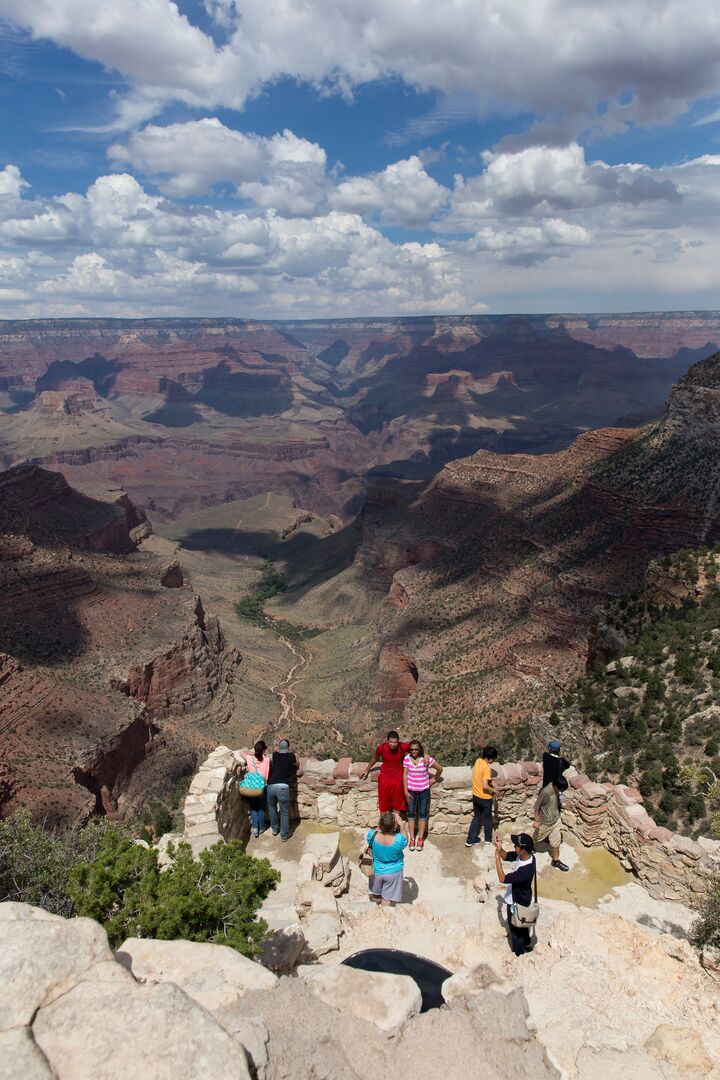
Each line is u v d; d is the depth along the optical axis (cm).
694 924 1445
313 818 1911
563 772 1725
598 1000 1130
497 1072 792
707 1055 967
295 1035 764
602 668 4906
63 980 684
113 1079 590
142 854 1366
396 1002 883
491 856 1736
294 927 1270
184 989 830
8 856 2773
